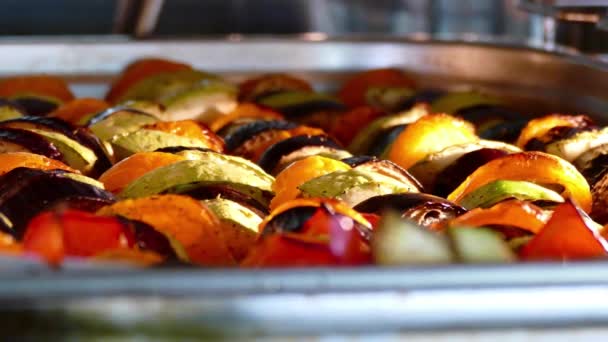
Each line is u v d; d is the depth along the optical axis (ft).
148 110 2.25
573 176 1.64
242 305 1.07
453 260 1.18
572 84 2.43
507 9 5.42
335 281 1.07
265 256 1.21
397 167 1.70
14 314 1.05
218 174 1.58
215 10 5.06
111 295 1.05
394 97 2.57
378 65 2.78
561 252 1.28
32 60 2.70
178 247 1.32
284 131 2.03
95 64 2.73
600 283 1.09
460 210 1.49
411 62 2.77
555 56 2.48
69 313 1.05
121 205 1.34
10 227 1.37
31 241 1.20
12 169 1.54
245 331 1.07
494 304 1.08
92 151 1.84
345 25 5.22
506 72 2.61
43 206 1.47
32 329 1.05
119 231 1.26
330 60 2.78
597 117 2.31
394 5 5.30
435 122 1.98
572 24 2.79
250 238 1.47
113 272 1.07
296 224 1.30
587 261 1.11
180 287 1.06
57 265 1.10
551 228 1.29
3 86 2.56
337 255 1.21
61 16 5.20
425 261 1.17
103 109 2.30
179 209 1.35
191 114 2.33
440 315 1.08
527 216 1.35
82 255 1.23
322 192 1.57
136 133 1.93
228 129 2.22
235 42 2.77
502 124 2.20
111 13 5.23
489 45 2.66
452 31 5.45
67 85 2.69
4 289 1.05
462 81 2.70
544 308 1.09
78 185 1.51
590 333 1.09
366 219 1.38
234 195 1.57
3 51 2.69
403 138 1.93
